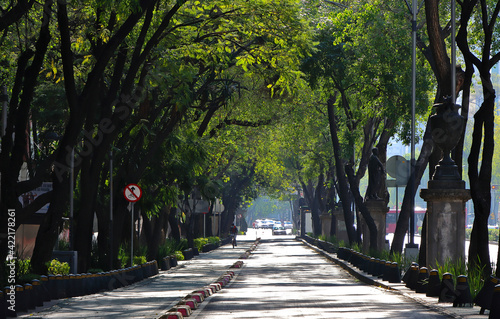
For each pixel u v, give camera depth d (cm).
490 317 1920
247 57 4444
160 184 5594
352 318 2131
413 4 4978
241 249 11206
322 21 6256
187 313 2322
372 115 6272
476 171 3012
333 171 9469
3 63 4153
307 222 15162
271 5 4050
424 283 3077
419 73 5712
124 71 4622
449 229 3238
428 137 5188
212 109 5819
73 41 4022
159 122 5381
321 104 7825
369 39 5484
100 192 4944
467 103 3747
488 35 3008
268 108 7200
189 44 4225
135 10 3148
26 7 2908
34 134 5138
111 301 3059
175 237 9050
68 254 3803
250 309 2509
